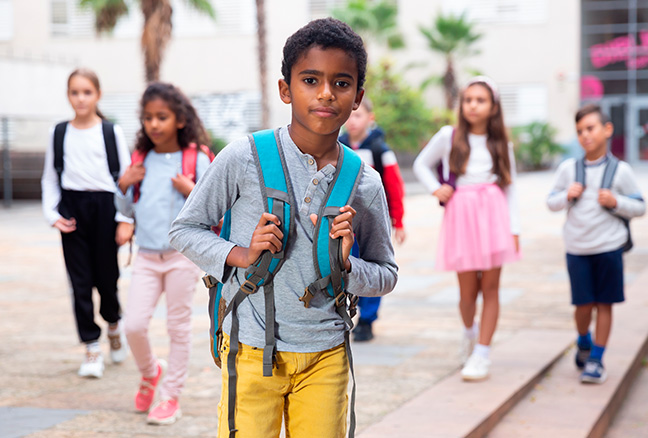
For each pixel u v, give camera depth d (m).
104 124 4.62
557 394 4.48
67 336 5.89
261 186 2.06
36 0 30.66
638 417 4.48
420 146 26.02
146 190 3.94
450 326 6.21
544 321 6.35
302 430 2.18
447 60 30.62
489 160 4.62
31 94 20.77
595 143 4.63
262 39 23.36
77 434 3.66
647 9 31.77
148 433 3.69
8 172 19.47
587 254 4.66
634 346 5.41
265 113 23.62
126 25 30.52
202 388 4.47
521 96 32.22
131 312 3.88
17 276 9.08
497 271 4.62
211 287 2.21
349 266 2.09
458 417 3.81
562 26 31.55
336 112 2.00
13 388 4.45
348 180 2.10
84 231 4.62
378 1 30.78
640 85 32.19
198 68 30.73
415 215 16.30
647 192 18.50
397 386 4.46
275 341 2.08
